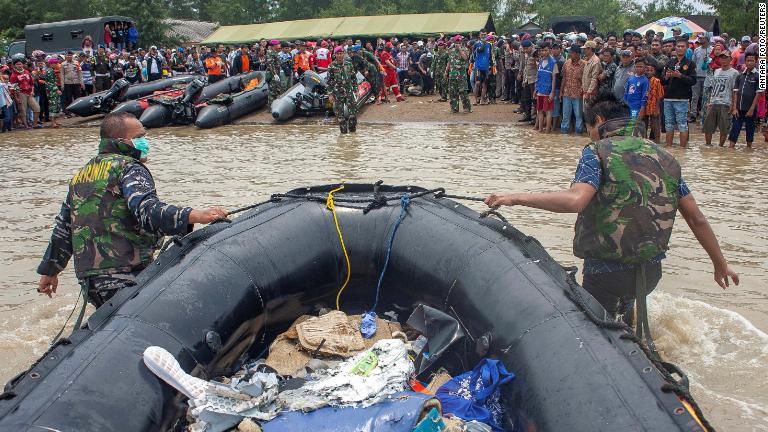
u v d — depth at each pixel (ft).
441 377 11.50
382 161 36.55
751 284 17.65
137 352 9.95
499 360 10.64
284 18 230.89
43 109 66.23
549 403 9.19
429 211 13.58
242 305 11.84
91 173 12.25
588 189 11.41
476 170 33.04
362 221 13.66
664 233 11.73
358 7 228.02
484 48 63.67
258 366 11.97
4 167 38.65
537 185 28.91
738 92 39.91
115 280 12.14
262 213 13.66
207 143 47.39
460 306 11.89
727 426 11.44
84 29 89.15
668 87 41.04
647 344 11.61
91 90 71.10
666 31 76.89
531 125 52.70
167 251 12.37
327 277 13.53
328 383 10.40
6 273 19.77
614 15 229.25
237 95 62.39
